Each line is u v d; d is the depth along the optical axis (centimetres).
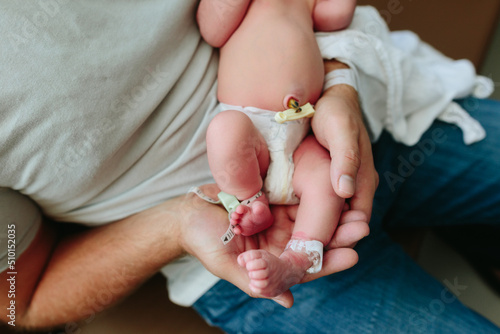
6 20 51
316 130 63
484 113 88
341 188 51
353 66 74
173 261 67
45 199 60
